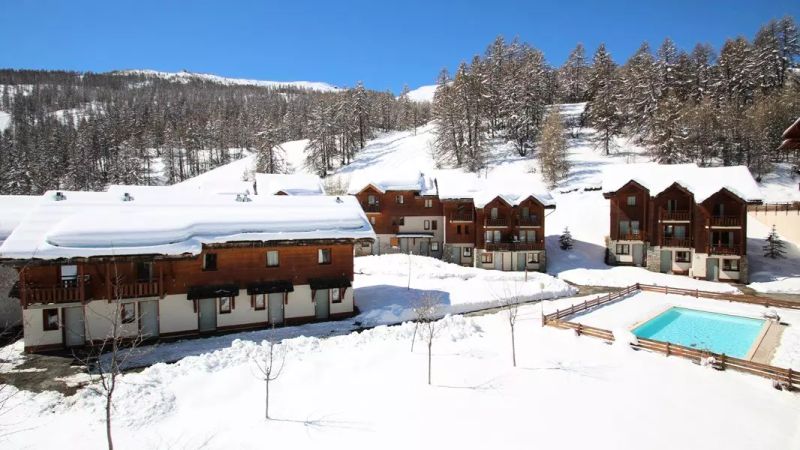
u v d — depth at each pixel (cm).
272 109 14500
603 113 7756
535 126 8425
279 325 2947
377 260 4603
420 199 5231
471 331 2692
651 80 7788
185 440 1499
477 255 4775
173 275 2669
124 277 2556
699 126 6625
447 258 4981
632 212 4709
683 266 4438
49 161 9706
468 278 4212
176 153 11981
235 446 1459
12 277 2848
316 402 1777
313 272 3019
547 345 2484
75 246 2359
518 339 2591
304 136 12925
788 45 8638
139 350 2473
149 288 2545
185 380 1898
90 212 2658
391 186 5188
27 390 1945
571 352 2372
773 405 1773
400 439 1502
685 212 4406
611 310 3275
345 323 2997
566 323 2775
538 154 7556
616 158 7425
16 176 8312
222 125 12594
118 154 10969
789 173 6269
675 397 1836
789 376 1914
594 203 5941
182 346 2550
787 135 2122
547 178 6944
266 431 1554
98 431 1560
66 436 1532
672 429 1582
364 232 3084
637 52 10225
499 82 9281
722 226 4175
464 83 8075
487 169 7644
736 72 7975
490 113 8819
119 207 2784
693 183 4431
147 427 1591
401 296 3475
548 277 4191
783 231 4831
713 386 1945
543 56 10456
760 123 6444
